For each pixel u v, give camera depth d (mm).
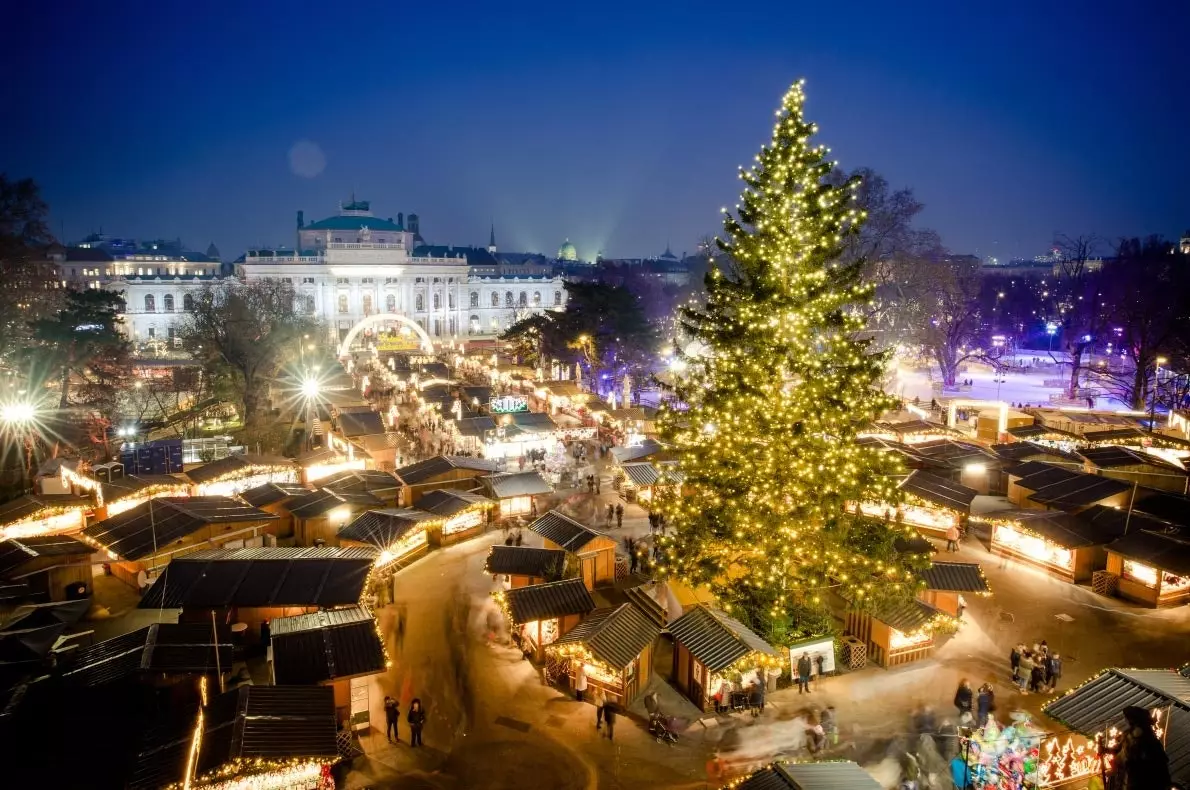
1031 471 42219
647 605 32094
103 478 47188
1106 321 86250
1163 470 42344
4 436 56812
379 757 23016
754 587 27562
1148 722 13430
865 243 70938
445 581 36000
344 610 27203
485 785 21688
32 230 63750
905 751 22547
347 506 40969
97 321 71062
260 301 92312
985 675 26594
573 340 90562
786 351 26922
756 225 28031
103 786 18953
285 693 21688
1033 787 18781
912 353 90812
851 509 35812
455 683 27250
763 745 23109
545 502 47812
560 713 25219
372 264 184750
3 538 36812
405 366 104500
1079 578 33750
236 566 30234
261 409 79688
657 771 22109
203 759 19078
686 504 28750
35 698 22688
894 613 27297
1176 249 107812
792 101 26750
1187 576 29438
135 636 25359
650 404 79375
